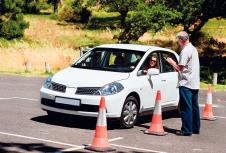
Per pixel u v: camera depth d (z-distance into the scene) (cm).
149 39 4972
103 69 1094
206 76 3250
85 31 5772
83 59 1146
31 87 1969
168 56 1219
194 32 4009
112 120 1011
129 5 5462
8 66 3203
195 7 3725
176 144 909
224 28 5769
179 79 1004
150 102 1116
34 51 3788
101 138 816
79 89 1002
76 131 982
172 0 3750
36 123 1056
